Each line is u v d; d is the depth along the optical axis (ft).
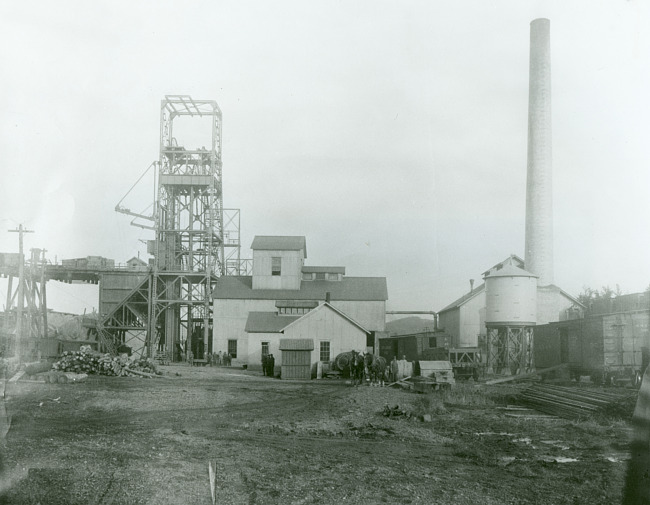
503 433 48.98
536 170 157.69
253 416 56.85
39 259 147.33
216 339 171.12
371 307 172.24
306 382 104.88
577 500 28.66
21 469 30.14
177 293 188.14
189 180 182.29
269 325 143.33
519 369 122.62
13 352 124.57
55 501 26.32
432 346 138.31
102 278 185.26
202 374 117.29
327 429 49.73
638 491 22.08
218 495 28.66
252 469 33.83
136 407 59.98
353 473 33.73
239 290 175.42
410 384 89.66
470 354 132.26
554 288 152.25
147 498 27.53
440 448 42.22
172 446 39.50
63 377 80.69
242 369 147.74
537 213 156.97
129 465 32.76
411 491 30.19
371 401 70.69
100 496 27.40
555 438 46.14
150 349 174.09
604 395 63.98
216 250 194.49
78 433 43.21
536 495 29.58
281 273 176.76
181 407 61.72
